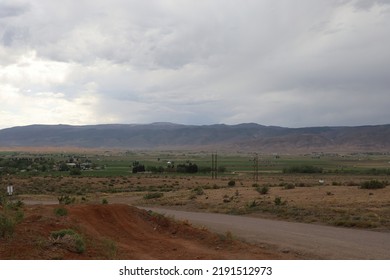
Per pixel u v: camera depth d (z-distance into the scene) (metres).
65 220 19.67
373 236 23.91
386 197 43.62
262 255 17.92
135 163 166.25
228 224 30.34
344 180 90.50
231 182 79.81
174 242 20.44
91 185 87.06
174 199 53.66
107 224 22.92
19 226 16.52
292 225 29.67
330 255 18.38
